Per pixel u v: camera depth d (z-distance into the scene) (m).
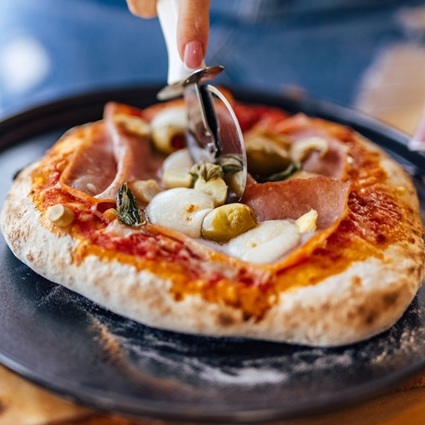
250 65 0.89
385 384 0.43
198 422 0.41
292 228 0.48
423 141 0.63
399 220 0.51
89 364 0.44
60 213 0.48
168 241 0.47
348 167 0.55
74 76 0.94
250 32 0.87
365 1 0.85
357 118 0.67
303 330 0.45
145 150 0.57
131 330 0.46
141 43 0.91
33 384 0.44
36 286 0.49
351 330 0.45
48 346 0.45
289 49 0.88
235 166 0.51
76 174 0.53
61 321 0.47
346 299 0.45
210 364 0.44
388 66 0.87
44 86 0.94
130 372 0.44
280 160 0.56
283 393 0.42
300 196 0.50
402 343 0.46
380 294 0.46
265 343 0.46
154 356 0.45
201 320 0.45
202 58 0.51
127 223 0.48
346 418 0.45
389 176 0.56
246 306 0.45
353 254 0.47
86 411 0.44
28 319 0.47
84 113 0.66
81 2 0.90
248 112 0.63
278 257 0.47
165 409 0.41
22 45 0.95
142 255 0.46
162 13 0.54
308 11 0.85
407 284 0.47
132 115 0.60
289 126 0.61
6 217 0.52
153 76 0.93
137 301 0.45
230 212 0.48
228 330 0.45
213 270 0.46
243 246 0.47
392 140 0.64
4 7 0.95
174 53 0.53
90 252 0.47
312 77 0.90
